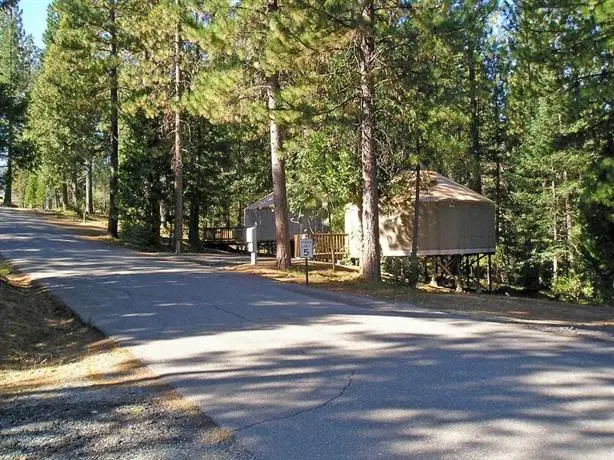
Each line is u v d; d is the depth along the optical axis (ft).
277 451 14.80
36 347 29.91
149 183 101.40
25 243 94.27
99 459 14.60
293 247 103.14
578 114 50.67
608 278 58.95
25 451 15.28
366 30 48.78
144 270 62.90
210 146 113.39
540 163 92.58
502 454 14.35
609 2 39.37
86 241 103.19
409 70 53.36
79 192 222.69
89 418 17.92
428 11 49.85
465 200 82.33
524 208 110.11
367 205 56.70
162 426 16.97
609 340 28.48
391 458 14.23
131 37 97.19
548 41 45.96
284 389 20.29
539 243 107.96
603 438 15.38
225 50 57.82
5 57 186.70
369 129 55.57
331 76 55.47
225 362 24.49
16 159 86.17
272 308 38.91
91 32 100.01
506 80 68.18
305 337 29.32
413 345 27.25
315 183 77.87
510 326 32.55
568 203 98.02
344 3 47.32
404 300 44.75
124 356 26.30
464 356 24.91
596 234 58.59
